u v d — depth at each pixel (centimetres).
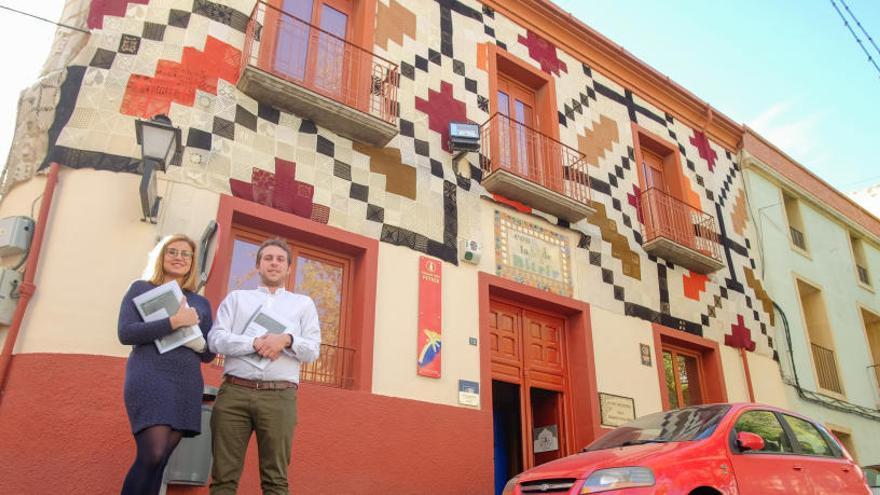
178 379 397
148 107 694
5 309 582
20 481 532
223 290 695
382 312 781
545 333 994
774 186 1616
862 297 1738
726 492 526
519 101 1135
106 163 654
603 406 966
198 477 557
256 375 436
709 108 1460
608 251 1092
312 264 782
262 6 820
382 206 831
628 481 500
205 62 745
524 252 970
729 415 596
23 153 659
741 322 1280
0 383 557
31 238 614
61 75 689
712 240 1312
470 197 934
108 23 721
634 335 1065
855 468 653
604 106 1252
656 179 1341
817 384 1387
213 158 711
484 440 805
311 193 775
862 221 1902
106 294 610
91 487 549
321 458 672
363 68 879
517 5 1160
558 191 1046
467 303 868
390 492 705
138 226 643
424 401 775
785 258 1512
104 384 578
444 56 1006
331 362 748
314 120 809
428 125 934
